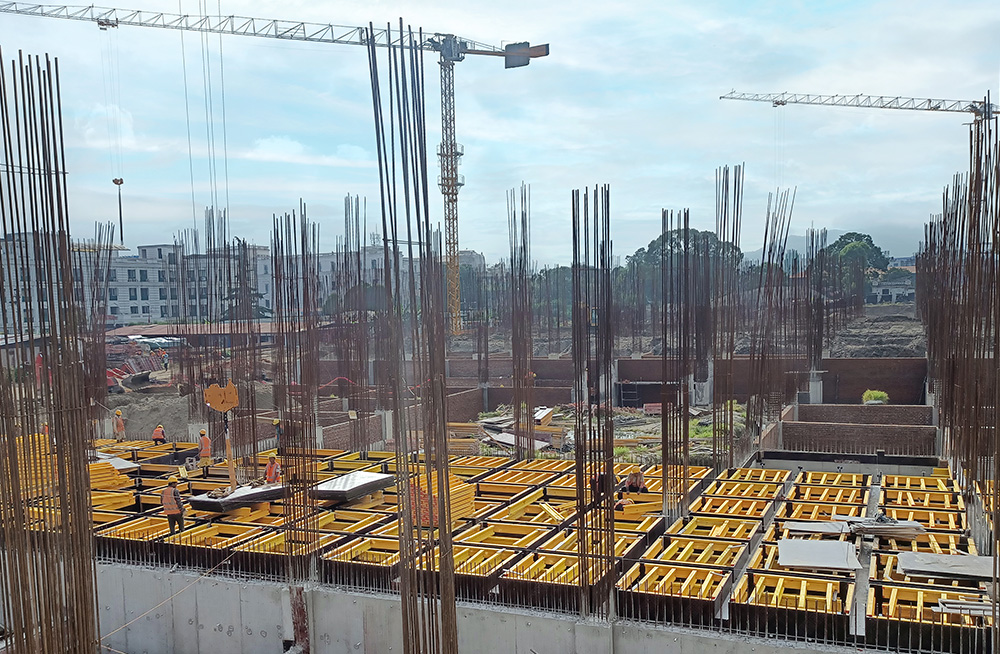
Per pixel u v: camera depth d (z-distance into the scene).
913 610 9.12
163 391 30.31
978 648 8.02
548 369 33.12
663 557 11.27
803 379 28.53
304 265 16.44
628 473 16.00
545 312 44.47
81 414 7.41
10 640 7.46
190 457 18.64
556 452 21.28
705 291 21.89
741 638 8.70
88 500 7.53
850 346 41.94
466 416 29.05
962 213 12.12
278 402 17.72
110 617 11.19
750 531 12.54
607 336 9.89
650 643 9.01
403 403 7.32
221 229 22.39
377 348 21.25
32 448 7.70
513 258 24.20
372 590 10.05
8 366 7.13
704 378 27.41
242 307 20.88
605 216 9.90
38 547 7.43
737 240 17.94
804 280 30.94
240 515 13.97
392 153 6.96
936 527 12.44
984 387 11.79
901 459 16.81
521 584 9.55
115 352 38.25
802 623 8.56
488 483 15.59
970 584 9.85
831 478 16.11
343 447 20.83
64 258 7.20
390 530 12.43
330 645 10.13
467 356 37.94
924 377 29.69
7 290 7.21
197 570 10.87
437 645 7.39
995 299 7.44
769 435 19.73
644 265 47.72
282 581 10.43
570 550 11.32
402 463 7.59
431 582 7.46
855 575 10.27
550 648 9.30
